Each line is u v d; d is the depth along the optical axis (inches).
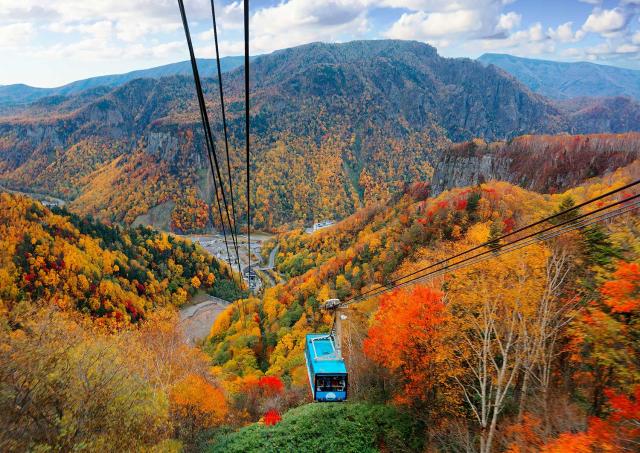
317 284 5531.5
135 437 990.4
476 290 1360.7
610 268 1160.2
